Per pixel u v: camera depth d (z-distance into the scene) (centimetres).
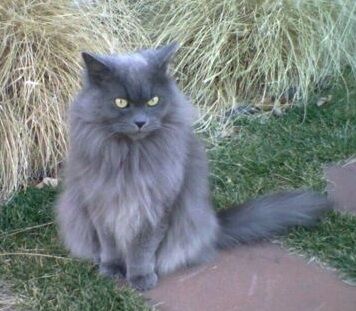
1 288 104
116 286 103
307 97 159
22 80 133
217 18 166
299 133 147
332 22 167
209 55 158
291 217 113
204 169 107
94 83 94
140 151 95
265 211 113
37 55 137
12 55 134
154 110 94
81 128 96
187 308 99
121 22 159
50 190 127
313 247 110
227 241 111
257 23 163
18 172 129
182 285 104
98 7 158
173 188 98
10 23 137
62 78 136
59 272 106
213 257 109
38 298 101
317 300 100
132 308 98
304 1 169
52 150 132
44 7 145
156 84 93
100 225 101
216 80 159
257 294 101
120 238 101
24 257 110
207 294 102
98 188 97
